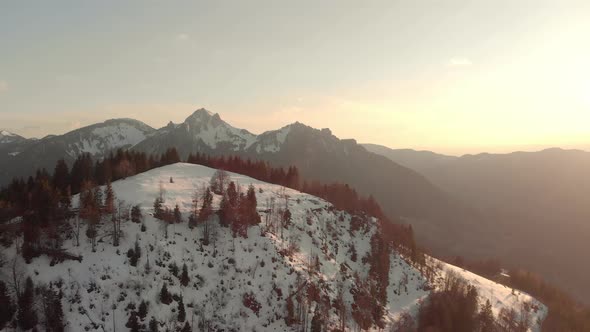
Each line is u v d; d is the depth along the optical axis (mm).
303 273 110188
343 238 144750
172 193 130250
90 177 142625
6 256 86375
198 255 102688
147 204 115312
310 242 129000
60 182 138375
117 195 121125
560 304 159750
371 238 151000
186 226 110125
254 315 94438
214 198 133375
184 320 86812
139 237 99125
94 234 95375
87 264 89500
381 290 124000
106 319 81188
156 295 88250
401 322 113625
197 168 174750
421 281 138375
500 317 132875
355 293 116438
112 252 93562
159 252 97625
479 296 143375
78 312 80438
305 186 194500
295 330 94062
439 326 111812
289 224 131500
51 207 96375
